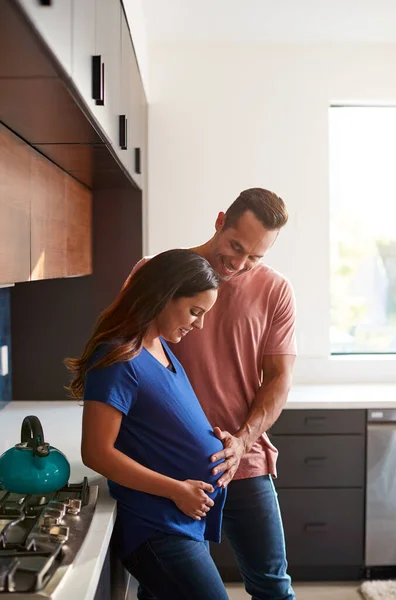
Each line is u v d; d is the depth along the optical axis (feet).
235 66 12.70
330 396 11.56
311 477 11.16
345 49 12.76
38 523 5.13
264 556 6.82
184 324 5.60
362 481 11.20
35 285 11.62
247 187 12.82
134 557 5.68
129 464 5.33
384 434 11.14
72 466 7.03
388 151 13.41
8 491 5.75
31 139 6.12
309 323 12.95
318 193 12.84
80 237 10.11
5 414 10.37
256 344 6.97
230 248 6.48
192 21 11.68
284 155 12.80
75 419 9.93
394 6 11.09
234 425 6.91
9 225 5.49
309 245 12.88
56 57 3.76
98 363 5.29
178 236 12.80
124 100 8.39
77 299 11.69
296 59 12.73
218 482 5.91
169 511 5.57
